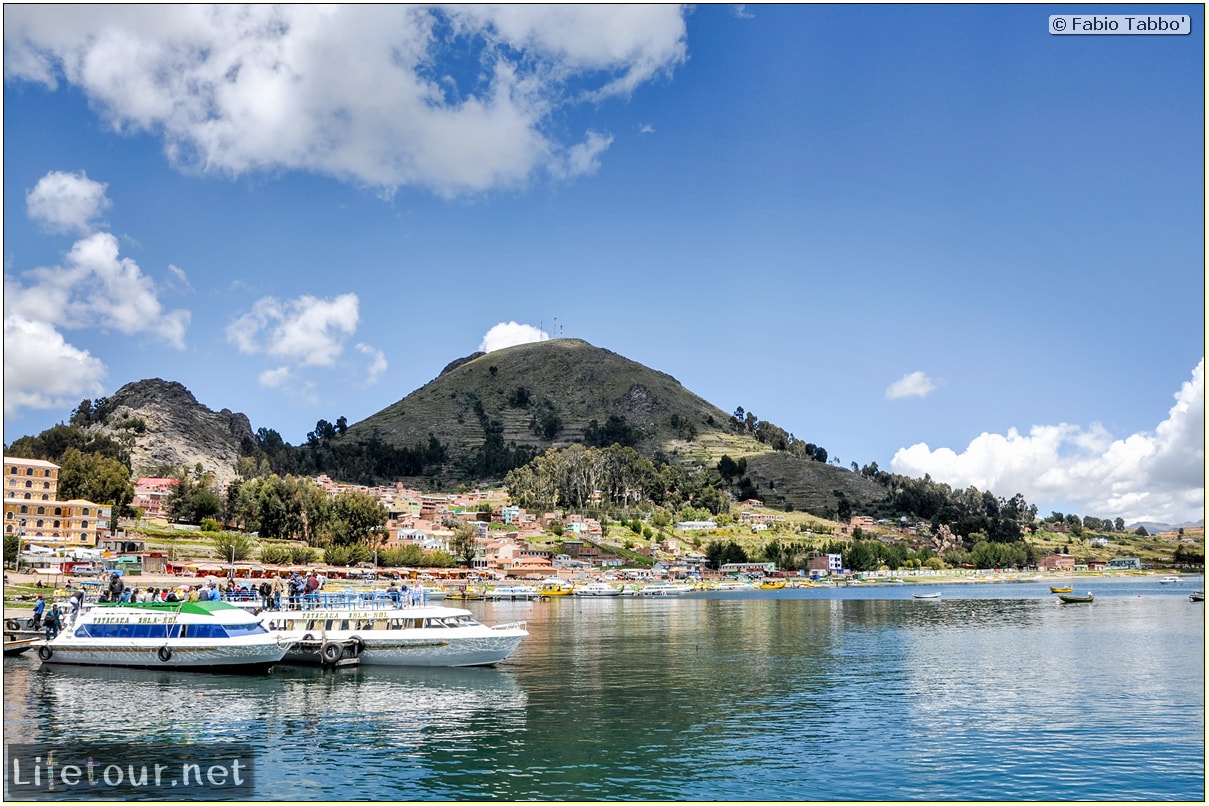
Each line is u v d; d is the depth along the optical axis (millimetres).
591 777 46750
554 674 79250
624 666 84688
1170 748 52688
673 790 44719
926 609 183750
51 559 173750
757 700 66562
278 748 52094
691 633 122312
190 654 76938
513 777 46562
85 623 80812
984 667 85000
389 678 75938
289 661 83375
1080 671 82438
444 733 55625
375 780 46031
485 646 82625
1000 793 44531
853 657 92812
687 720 59469
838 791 44875
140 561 185750
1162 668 84562
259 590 101125
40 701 65062
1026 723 59000
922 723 58969
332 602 93750
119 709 62312
